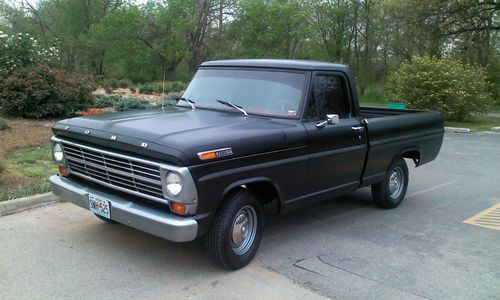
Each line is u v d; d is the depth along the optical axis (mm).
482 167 10953
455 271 4945
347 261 5066
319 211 6926
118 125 4551
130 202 4352
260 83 5488
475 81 20531
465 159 11969
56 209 6207
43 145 9742
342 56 49969
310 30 48312
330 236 5836
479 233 6219
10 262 4594
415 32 29641
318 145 5277
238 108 5344
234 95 5535
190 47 54938
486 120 21875
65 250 4934
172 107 5801
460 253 5469
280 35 51500
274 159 4762
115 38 52281
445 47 31734
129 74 54656
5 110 12984
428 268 4988
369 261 5098
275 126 4902
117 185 4520
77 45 54875
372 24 45062
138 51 52219
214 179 4152
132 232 5500
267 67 5566
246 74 5645
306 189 5309
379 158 6434
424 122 7379
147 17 52969
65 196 4922
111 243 5160
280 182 4887
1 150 8930
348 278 4641
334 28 49438
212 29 55531
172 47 52656
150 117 4957
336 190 5805
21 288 4109
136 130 4355
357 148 5914
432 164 11188
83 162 4781
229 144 4281
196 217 4102
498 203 7797
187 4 51656
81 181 5027
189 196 3982
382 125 6352
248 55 52250
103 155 4492
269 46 52156
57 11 56594
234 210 4453
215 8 54688
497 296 4422
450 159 11922
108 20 51844
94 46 53125
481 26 30328
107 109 17000
